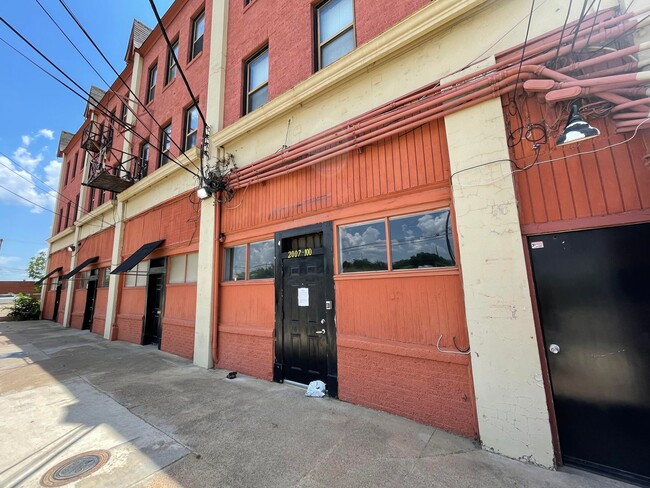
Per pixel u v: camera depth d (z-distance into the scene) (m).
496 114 3.34
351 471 2.69
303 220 5.24
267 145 6.12
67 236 17.95
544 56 3.04
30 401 4.50
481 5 3.62
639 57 2.68
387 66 4.47
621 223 2.67
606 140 2.80
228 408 4.13
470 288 3.26
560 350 2.83
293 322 5.26
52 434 3.43
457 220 3.44
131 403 4.36
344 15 5.39
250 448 3.09
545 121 3.10
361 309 4.30
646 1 2.66
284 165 5.63
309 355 4.96
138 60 12.29
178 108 9.38
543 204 3.03
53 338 10.95
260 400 4.41
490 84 3.37
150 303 9.52
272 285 5.70
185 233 8.11
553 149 3.03
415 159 4.04
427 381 3.61
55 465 2.81
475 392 3.13
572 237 2.89
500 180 3.22
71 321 15.19
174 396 4.64
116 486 2.51
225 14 7.90
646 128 2.62
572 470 2.66
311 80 5.14
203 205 7.28
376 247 4.37
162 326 8.52
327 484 2.53
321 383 4.64
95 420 3.79
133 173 11.11
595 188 2.80
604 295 2.71
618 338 2.63
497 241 3.16
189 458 2.92
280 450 3.04
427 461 2.82
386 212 4.26
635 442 2.50
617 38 2.79
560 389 2.81
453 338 3.48
